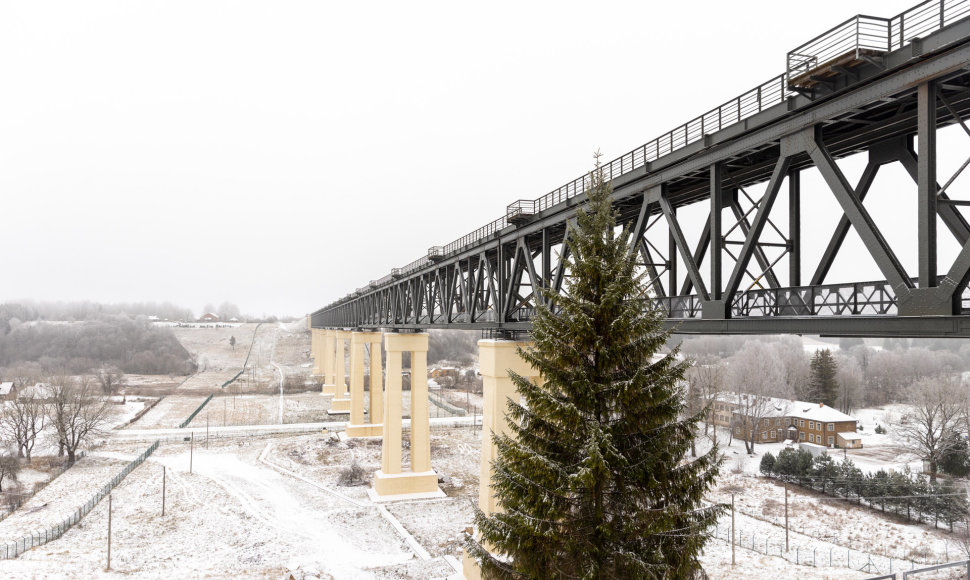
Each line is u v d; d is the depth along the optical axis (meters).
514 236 25.00
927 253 9.04
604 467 11.05
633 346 12.29
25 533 34.00
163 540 32.84
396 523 34.25
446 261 32.84
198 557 29.95
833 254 12.80
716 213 14.10
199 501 40.09
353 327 66.62
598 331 12.72
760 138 12.81
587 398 12.05
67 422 57.25
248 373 133.25
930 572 29.78
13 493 43.06
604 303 12.30
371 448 55.81
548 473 12.10
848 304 10.49
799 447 60.97
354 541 31.58
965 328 8.33
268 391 104.50
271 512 37.31
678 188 18.47
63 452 54.84
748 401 65.31
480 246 28.47
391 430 40.12
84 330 163.75
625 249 13.10
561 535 12.04
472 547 13.69
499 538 12.58
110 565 28.58
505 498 12.99
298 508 38.09
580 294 12.93
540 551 12.15
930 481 42.88
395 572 27.08
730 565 30.72
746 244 12.75
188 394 101.19
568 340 12.67
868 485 43.56
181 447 58.75
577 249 13.40
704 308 14.20
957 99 10.72
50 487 44.94
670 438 12.21
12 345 154.12
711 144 14.07
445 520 34.78
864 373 109.38
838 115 11.03
